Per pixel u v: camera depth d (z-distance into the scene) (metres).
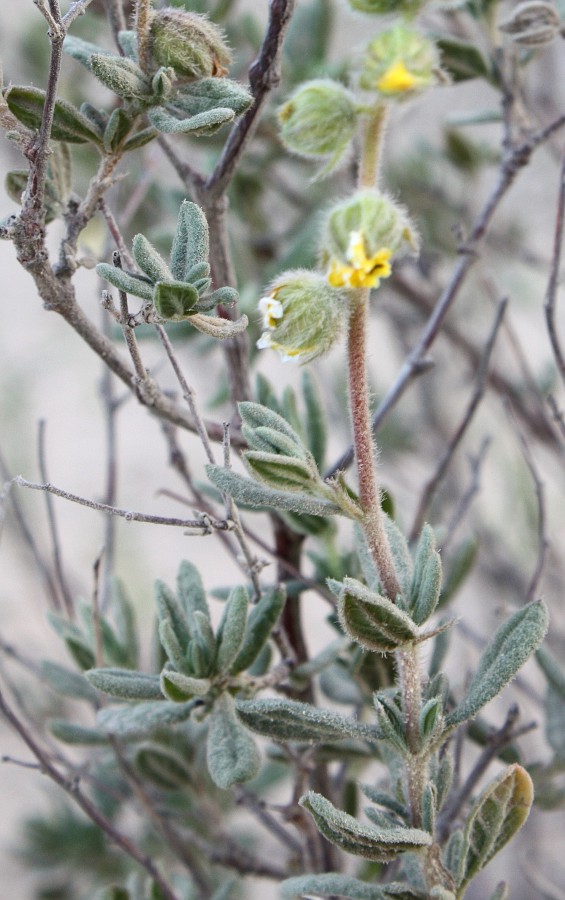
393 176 0.49
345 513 0.28
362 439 0.28
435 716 0.28
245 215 0.44
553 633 0.48
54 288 0.30
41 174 0.29
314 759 0.33
